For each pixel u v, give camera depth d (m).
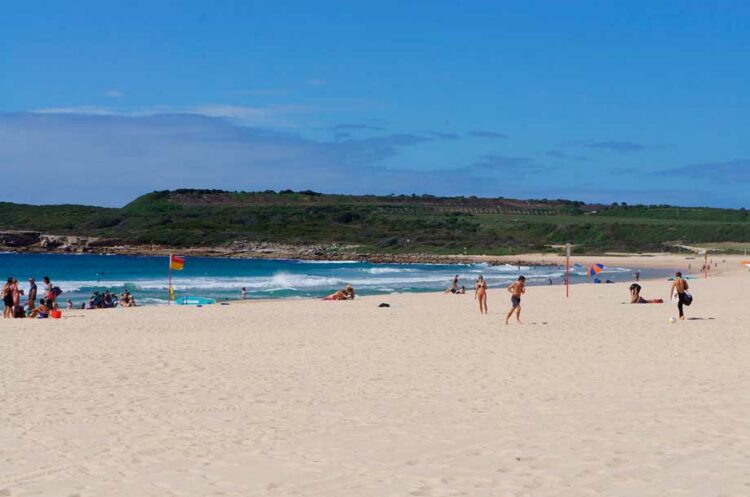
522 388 11.12
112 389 11.34
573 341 17.19
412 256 118.31
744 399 9.95
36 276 71.19
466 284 58.38
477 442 7.84
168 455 7.54
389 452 7.52
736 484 6.28
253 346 16.69
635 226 155.25
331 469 6.94
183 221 158.75
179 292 49.12
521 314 25.59
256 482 6.59
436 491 6.22
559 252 126.50
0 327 21.75
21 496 6.32
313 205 190.62
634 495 6.05
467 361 14.12
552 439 7.89
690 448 7.42
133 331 20.33
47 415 9.50
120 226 155.88
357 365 13.70
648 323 21.44
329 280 61.41
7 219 164.12
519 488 6.25
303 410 9.72
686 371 12.57
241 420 9.15
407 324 21.94
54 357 14.94
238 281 60.31
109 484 6.61
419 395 10.68
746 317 23.25
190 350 16.02
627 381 11.61
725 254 119.81
